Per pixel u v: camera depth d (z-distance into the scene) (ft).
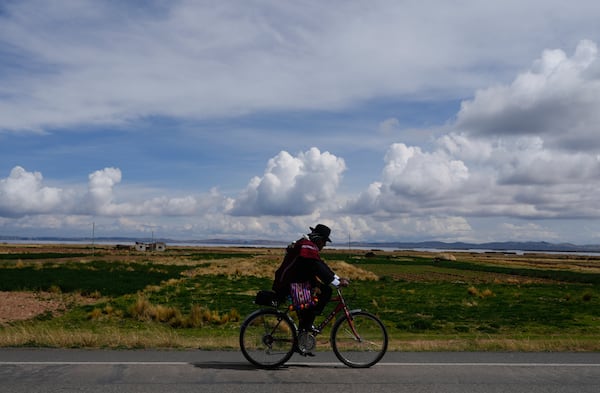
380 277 183.83
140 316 71.36
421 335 50.06
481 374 25.94
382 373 26.03
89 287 112.06
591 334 60.64
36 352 30.40
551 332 63.26
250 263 246.47
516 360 29.60
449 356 30.86
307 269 27.43
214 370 26.09
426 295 116.67
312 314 27.58
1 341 32.96
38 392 21.58
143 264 234.79
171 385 22.95
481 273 235.20
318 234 27.94
